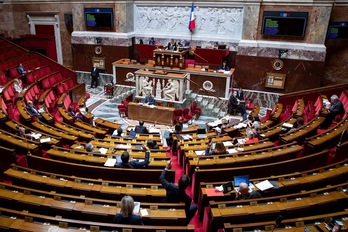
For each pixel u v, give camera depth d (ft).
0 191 15.98
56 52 64.54
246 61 48.60
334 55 47.26
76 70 59.93
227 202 15.62
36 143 23.57
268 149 23.38
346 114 31.48
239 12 48.73
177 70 47.65
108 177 20.48
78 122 34.96
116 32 54.85
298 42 45.55
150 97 44.86
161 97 47.44
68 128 31.50
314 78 45.85
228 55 51.39
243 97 47.32
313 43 44.75
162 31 54.60
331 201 15.65
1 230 13.20
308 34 44.70
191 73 47.29
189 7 51.42
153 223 14.96
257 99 49.78
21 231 13.09
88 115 38.78
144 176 20.22
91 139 28.60
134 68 50.55
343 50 46.52
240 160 21.61
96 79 56.70
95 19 54.80
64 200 15.79
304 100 43.14
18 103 34.55
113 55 56.13
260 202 15.83
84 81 60.03
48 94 41.24
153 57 51.16
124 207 13.65
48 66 52.03
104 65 57.31
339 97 40.86
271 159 22.20
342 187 16.67
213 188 18.02
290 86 47.55
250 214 15.02
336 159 22.49
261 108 49.21
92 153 22.57
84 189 17.31
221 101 46.68
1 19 64.44
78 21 56.80
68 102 42.37
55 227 13.38
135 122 43.45
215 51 47.93
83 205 15.43
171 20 53.31
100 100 51.42
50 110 38.32
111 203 15.66
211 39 51.42
